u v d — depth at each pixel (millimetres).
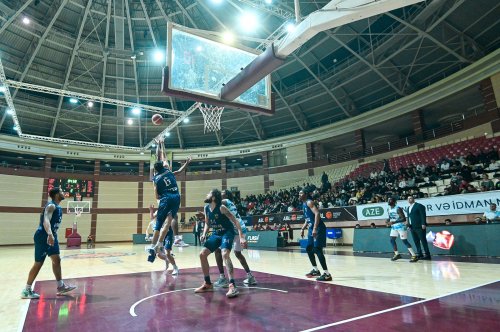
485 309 3736
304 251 13547
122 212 29719
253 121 28281
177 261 10664
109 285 6137
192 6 19781
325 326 3311
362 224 15766
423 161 19359
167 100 27719
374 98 23828
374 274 6582
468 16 16328
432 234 10000
